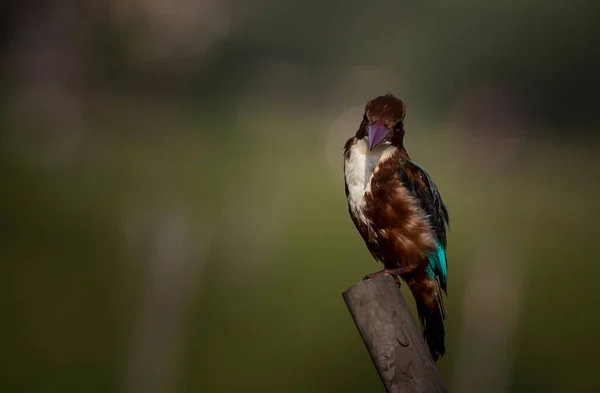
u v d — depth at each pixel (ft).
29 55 108.88
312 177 83.10
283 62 180.65
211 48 155.74
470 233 61.21
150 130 104.88
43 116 92.38
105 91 128.16
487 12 141.59
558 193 87.71
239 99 159.12
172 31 137.28
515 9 138.51
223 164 85.05
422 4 159.22
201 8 145.69
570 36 134.21
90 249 43.04
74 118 97.45
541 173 103.55
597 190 90.89
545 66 135.33
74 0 114.52
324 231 55.16
